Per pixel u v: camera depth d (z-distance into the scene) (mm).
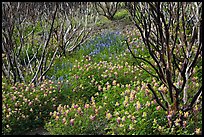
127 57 9234
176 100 5270
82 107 6445
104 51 10312
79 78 7875
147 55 8938
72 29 12492
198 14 6211
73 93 7270
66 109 6426
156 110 5484
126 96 5836
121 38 11617
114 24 15539
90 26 15523
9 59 7961
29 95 7004
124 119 5273
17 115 6355
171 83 5238
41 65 8156
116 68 8047
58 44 9906
